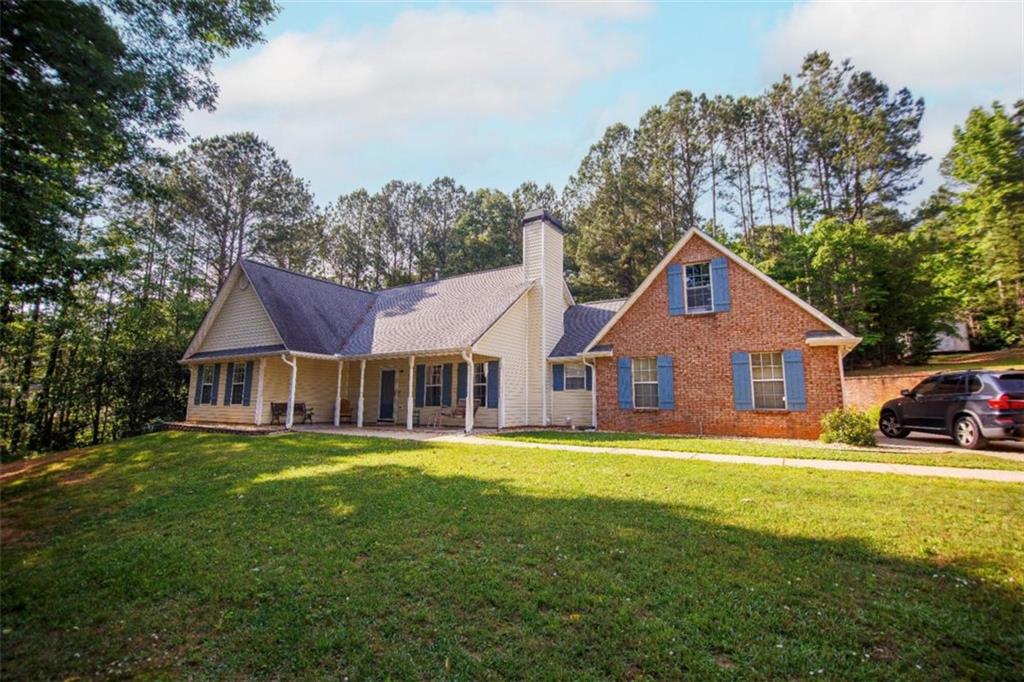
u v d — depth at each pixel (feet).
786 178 113.91
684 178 117.19
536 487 24.61
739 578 13.65
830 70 105.60
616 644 10.58
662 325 51.80
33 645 11.91
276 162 120.26
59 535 20.77
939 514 19.24
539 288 63.36
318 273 144.36
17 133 22.03
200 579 14.84
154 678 10.21
